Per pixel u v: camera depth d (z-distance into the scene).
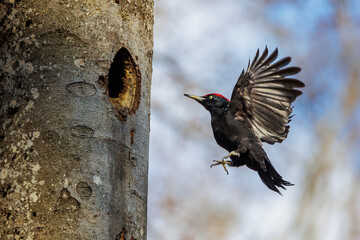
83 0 8.92
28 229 7.80
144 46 9.70
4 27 8.78
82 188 8.12
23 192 7.96
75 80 8.55
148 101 9.63
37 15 8.73
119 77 9.48
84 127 8.38
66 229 7.88
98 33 8.91
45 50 8.59
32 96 8.38
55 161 8.12
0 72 8.59
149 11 9.98
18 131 8.25
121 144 8.72
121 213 8.42
